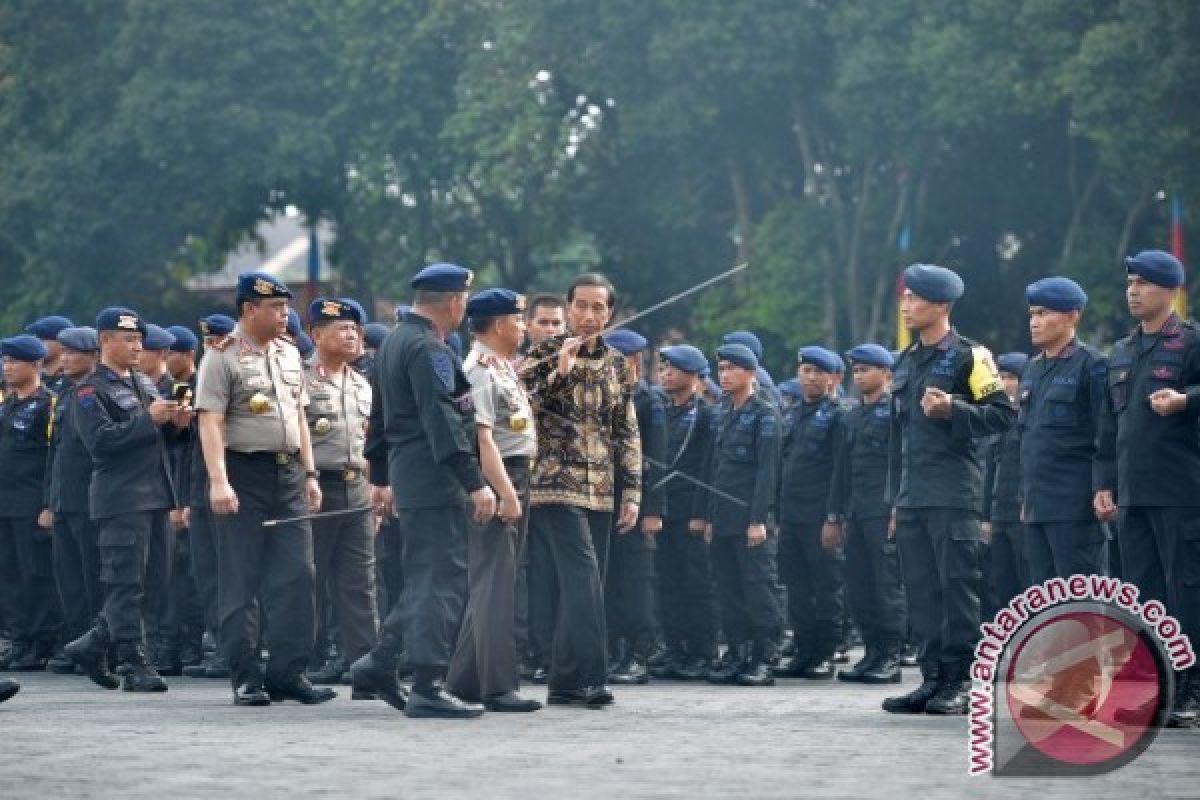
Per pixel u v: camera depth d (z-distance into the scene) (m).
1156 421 20.17
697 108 71.75
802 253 74.62
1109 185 76.25
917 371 20.69
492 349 21.00
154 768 15.41
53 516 27.83
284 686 21.81
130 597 24.61
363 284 87.19
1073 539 21.05
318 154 77.31
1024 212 79.00
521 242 86.38
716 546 27.75
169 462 26.58
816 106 74.44
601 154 81.06
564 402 21.52
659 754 16.53
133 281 85.31
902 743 17.56
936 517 20.36
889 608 27.75
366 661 20.80
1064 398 21.06
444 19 77.19
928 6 68.25
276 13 78.25
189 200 79.06
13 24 82.88
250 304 21.31
